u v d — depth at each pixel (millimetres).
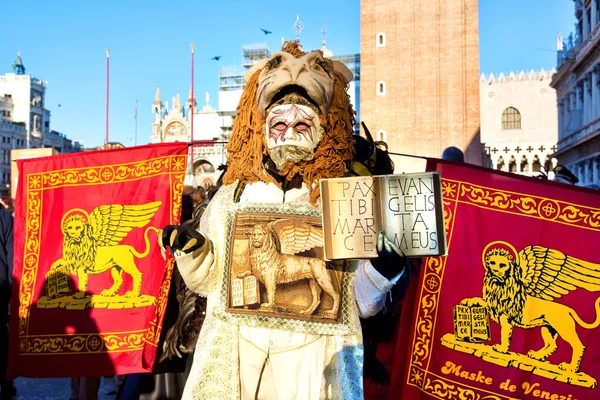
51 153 6926
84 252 3719
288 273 2223
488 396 3027
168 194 3664
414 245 2008
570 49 49094
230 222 2359
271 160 2424
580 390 2959
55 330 3676
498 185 3172
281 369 2188
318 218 2295
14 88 83062
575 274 3031
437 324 3123
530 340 3039
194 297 3182
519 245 3105
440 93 39344
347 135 2459
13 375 3713
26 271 3795
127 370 3541
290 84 2293
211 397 2182
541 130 62406
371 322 2775
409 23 39906
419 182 2037
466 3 39312
